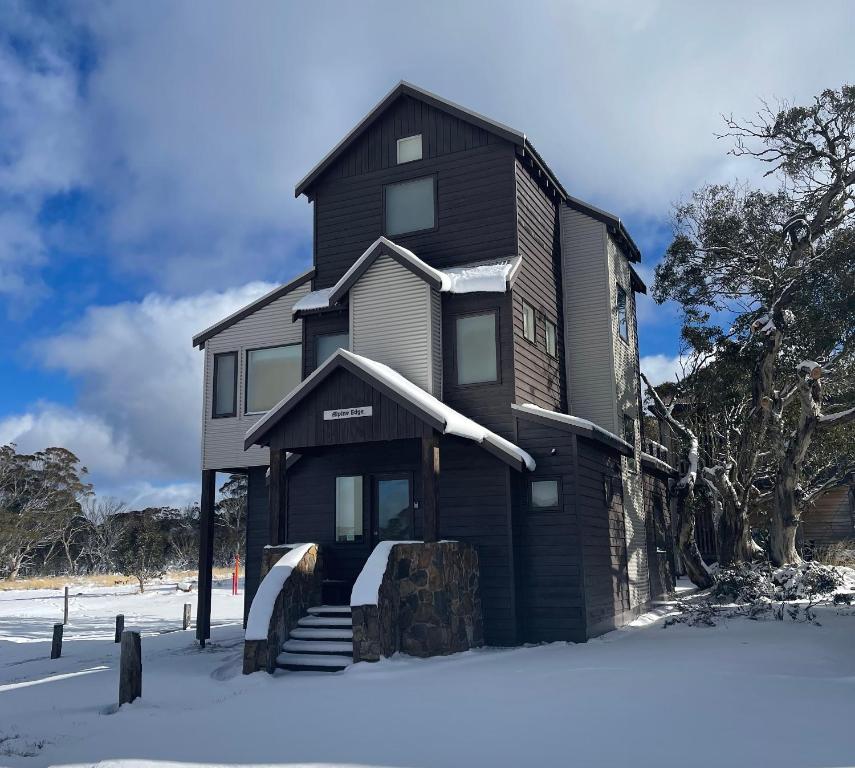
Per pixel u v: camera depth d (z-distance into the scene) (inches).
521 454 650.2
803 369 826.2
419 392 643.5
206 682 507.2
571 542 643.5
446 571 567.5
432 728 333.4
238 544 2476.6
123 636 439.8
